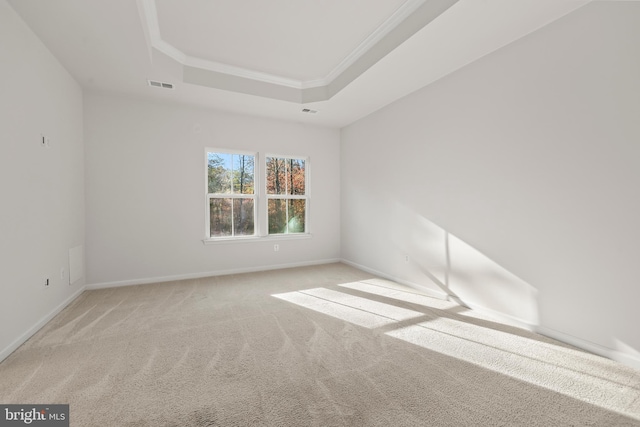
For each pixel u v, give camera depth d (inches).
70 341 87.7
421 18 93.3
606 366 73.9
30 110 92.6
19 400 60.3
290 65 140.8
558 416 56.0
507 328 98.0
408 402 59.9
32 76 93.9
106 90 141.8
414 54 109.1
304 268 193.8
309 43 121.0
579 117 82.7
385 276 167.8
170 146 160.4
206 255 171.2
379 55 114.0
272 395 62.2
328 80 153.6
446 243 127.7
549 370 72.3
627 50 73.1
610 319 77.6
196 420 54.6
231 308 117.2
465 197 118.4
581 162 82.7
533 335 92.4
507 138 102.0
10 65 82.3
